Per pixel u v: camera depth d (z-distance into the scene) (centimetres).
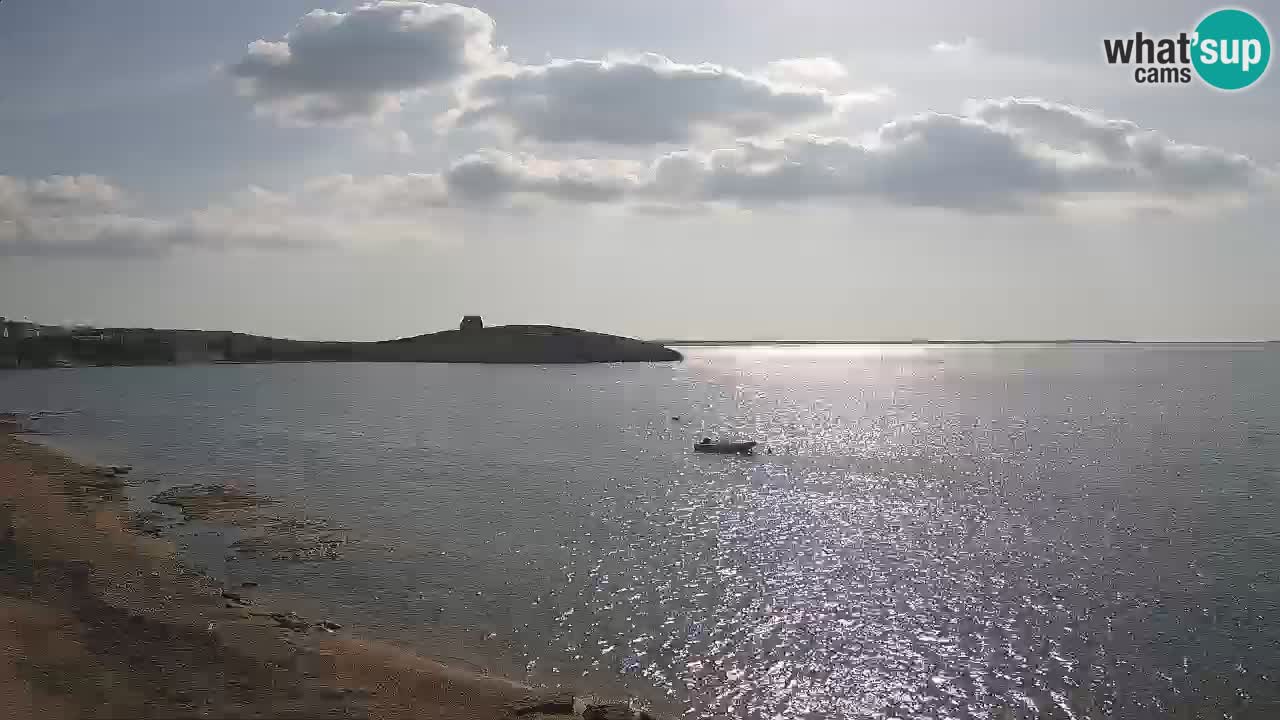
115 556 3362
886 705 2306
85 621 2517
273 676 2238
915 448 7881
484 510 4725
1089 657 2616
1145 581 3353
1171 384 18512
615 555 3741
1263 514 4672
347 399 13362
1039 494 5328
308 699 2111
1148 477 6041
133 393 14300
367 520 4406
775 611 3003
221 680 2181
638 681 2433
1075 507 4894
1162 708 2292
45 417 9988
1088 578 3400
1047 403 13550
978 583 3328
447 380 19138
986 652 2650
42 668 2142
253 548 3734
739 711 2264
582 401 13450
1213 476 6066
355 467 6341
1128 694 2372
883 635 2788
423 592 3183
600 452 7400
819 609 3023
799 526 4350
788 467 6575
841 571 3497
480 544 3919
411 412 11150
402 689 2223
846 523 4428
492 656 2586
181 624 2570
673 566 3562
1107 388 17388
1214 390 16425
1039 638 2764
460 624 2852
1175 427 9638
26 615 2506
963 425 10144
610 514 4644
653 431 9206
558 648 2661
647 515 4622
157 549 3588
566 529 4253
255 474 5919
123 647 2341
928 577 3412
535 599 3122
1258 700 2333
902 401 14250
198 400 12850
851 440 8556
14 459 5806
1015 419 10906
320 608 2973
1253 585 3297
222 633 2525
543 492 5338
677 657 2600
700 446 7462
